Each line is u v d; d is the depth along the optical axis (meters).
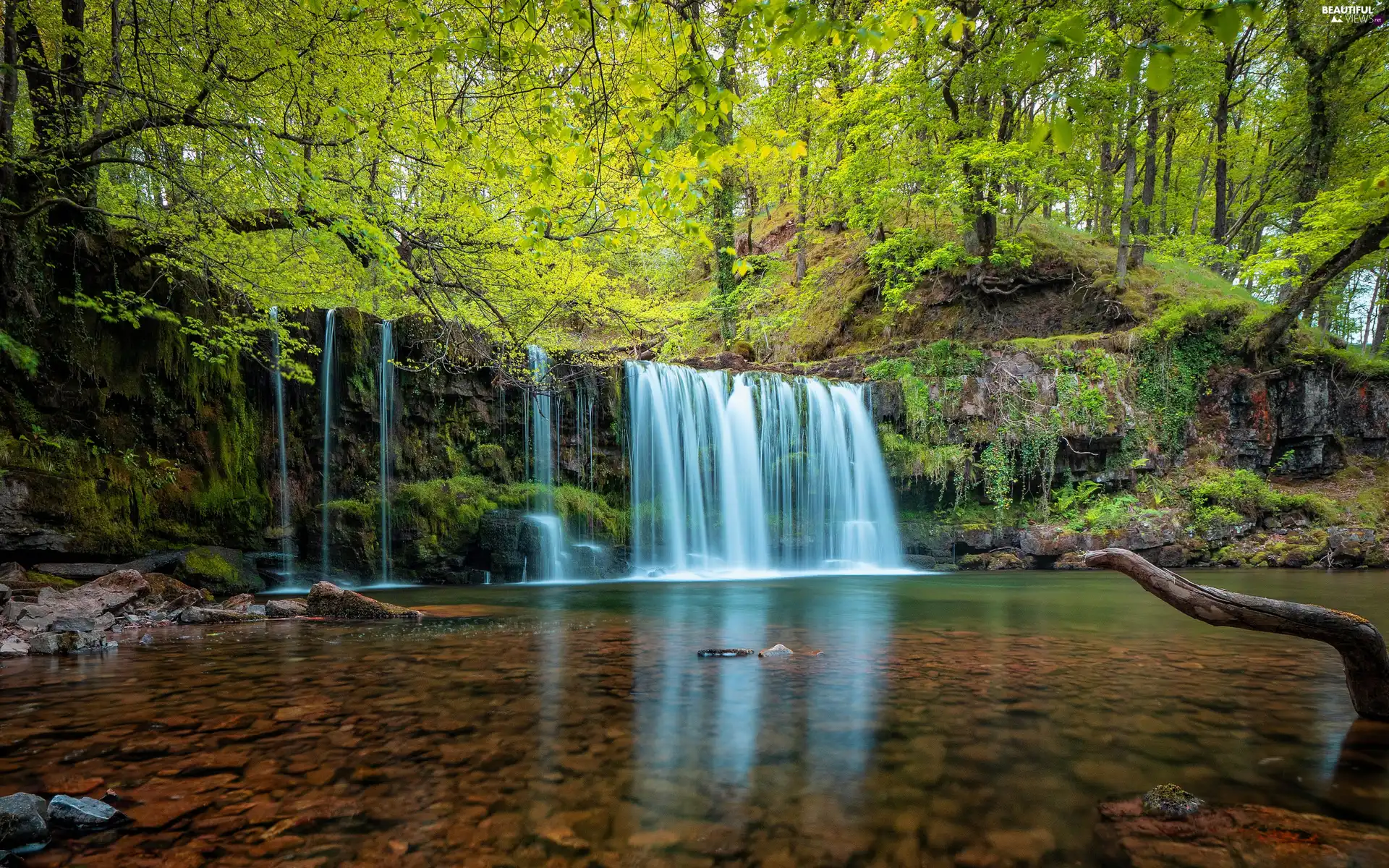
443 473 13.66
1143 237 19.33
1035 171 16.92
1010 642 5.98
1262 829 2.28
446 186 8.90
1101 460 17.69
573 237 6.63
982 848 2.16
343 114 7.09
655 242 12.27
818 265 26.02
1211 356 18.05
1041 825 2.32
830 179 19.50
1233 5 2.10
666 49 5.06
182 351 10.64
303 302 10.50
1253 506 16.20
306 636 6.36
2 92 8.44
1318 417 17.45
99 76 8.63
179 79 7.97
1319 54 17.72
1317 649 5.59
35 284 9.10
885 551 17.75
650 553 15.49
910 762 2.92
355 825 2.30
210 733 3.28
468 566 13.30
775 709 3.74
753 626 7.06
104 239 9.89
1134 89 16.27
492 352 13.62
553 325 12.83
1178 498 16.81
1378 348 22.05
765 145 4.66
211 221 8.94
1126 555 3.70
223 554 10.66
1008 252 18.84
